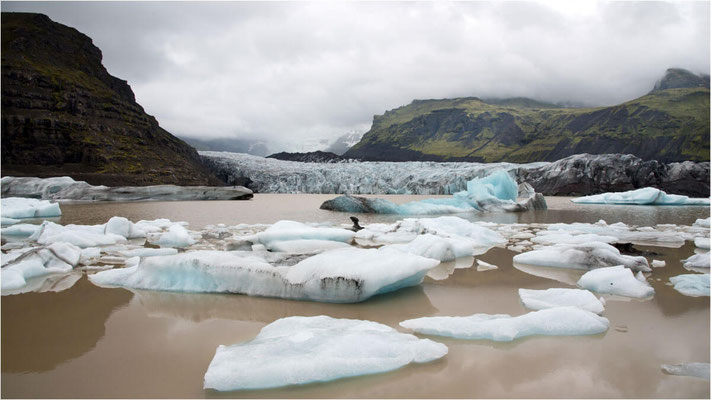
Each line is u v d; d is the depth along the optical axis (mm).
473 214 19125
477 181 23031
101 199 30172
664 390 2820
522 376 3029
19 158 42000
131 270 5945
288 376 2891
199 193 32844
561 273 6473
